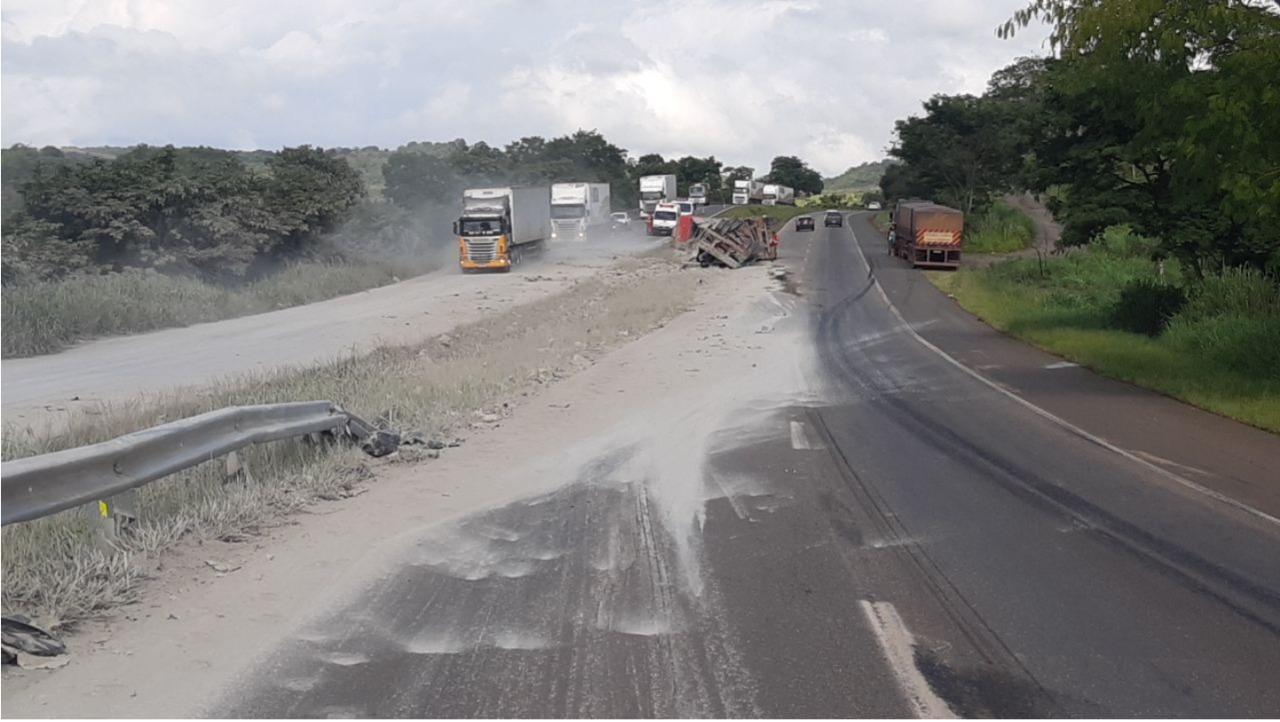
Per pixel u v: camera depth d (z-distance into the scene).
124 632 6.30
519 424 13.78
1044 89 32.47
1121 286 34.59
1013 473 11.54
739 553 8.31
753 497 10.22
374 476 10.60
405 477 10.63
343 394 14.86
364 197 53.38
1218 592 7.56
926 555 8.35
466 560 8.00
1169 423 14.94
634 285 41.31
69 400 16.39
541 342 23.17
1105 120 30.11
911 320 30.97
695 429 13.84
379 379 16.44
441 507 9.53
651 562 8.03
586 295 37.53
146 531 7.81
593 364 20.23
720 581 7.58
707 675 5.87
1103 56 19.25
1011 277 43.19
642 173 136.75
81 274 29.70
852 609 7.02
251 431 9.56
